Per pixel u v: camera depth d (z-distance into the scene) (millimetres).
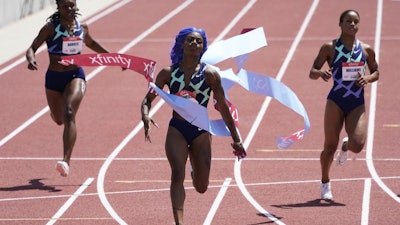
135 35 34031
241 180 15797
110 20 37500
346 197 14531
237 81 12555
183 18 37438
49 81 15977
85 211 13906
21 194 15008
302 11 38344
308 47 30969
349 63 13875
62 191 15172
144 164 17094
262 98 23562
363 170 16344
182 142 11805
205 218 13391
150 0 42438
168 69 11938
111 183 15688
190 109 11672
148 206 14156
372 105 22469
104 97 23969
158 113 21984
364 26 34812
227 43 12422
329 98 14109
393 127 20047
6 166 17047
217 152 17969
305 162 17078
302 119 21078
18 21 38344
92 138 19406
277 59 29016
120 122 21047
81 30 15914
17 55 30516
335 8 38812
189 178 15984
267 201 14375
